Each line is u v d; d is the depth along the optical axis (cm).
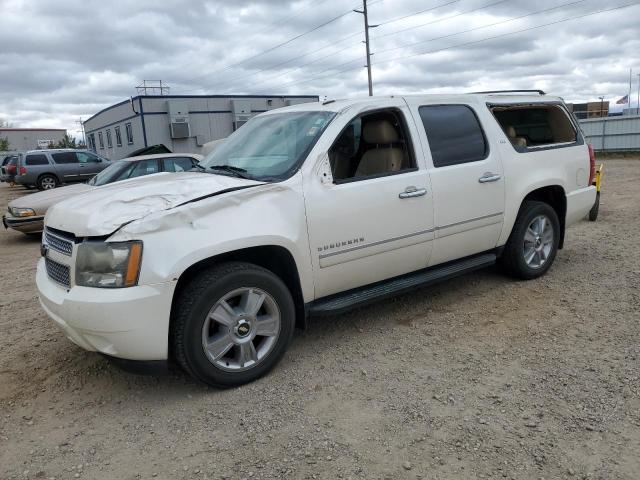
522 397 327
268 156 407
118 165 993
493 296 507
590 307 469
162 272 314
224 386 350
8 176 2477
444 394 335
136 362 327
